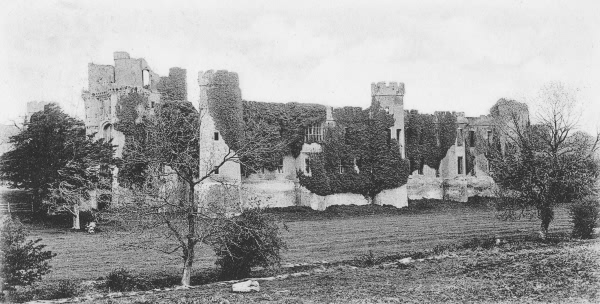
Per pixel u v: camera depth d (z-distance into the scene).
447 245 44.06
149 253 42.69
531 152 44.91
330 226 59.47
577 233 45.41
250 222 33.06
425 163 85.88
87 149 61.41
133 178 51.56
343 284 30.09
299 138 74.19
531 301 24.72
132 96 71.62
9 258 27.61
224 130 67.31
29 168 59.31
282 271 35.69
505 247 41.38
